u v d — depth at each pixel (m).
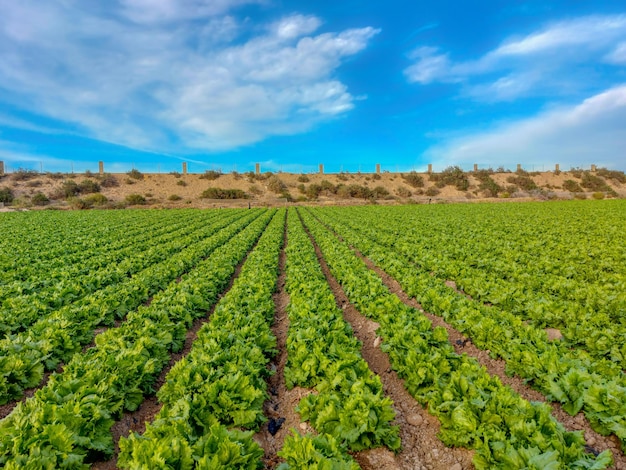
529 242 19.09
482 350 7.98
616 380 5.64
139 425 5.80
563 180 91.88
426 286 11.23
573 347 7.63
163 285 12.72
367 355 8.27
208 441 4.21
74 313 8.75
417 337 7.22
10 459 4.11
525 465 4.07
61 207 58.94
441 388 5.88
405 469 4.84
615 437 5.20
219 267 14.71
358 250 21.16
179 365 6.20
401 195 81.19
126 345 6.97
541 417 4.66
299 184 84.69
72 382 5.46
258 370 6.30
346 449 4.79
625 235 21.20
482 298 10.98
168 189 77.06
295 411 5.75
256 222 33.28
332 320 8.59
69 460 4.21
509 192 82.44
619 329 7.61
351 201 71.88
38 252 17.97
